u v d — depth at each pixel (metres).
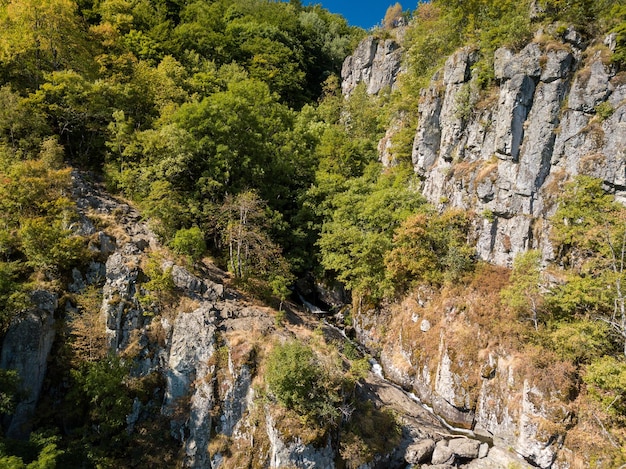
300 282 52.47
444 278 40.97
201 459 29.05
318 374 29.61
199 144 45.28
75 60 49.81
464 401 35.38
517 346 33.81
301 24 102.00
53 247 32.19
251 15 96.06
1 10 49.34
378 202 46.09
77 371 28.88
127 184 42.94
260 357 31.45
